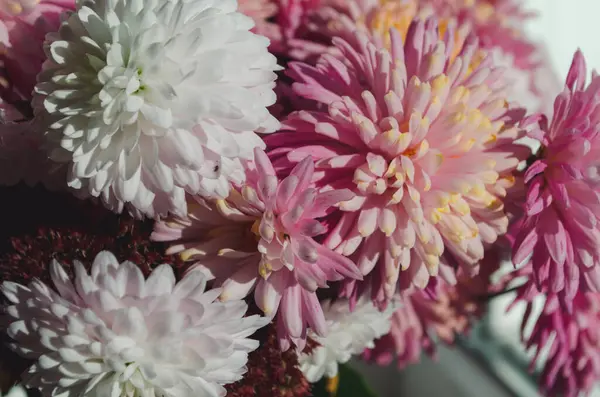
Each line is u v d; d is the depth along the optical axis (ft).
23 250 1.00
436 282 1.08
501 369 2.08
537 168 1.00
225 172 0.95
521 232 1.01
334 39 1.07
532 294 1.07
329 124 1.00
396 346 1.29
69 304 0.94
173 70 0.92
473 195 0.99
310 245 0.95
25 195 1.05
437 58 1.01
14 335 0.96
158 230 1.00
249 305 1.01
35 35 1.03
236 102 0.93
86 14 0.94
